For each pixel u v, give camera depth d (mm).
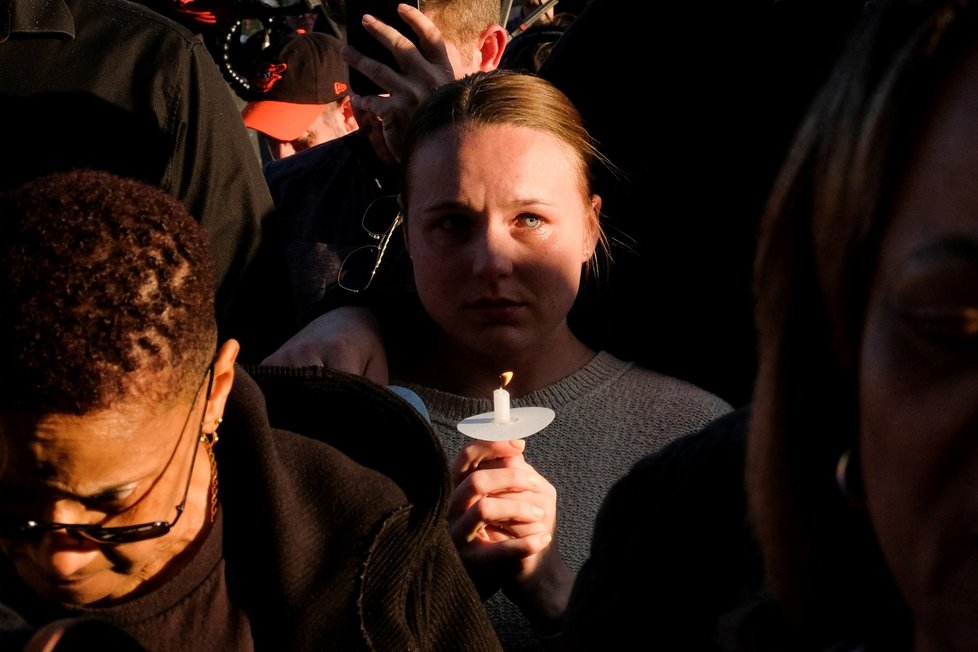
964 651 660
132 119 2459
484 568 1647
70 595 1275
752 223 2104
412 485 1515
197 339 1240
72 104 2438
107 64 2471
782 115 2051
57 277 1146
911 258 652
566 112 1992
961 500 646
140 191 1257
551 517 1677
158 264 1201
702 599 1026
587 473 1956
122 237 1188
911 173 673
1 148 2426
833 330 773
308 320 2559
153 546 1262
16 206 1201
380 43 2453
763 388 855
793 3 2016
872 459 703
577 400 2016
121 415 1157
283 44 4145
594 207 2078
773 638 959
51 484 1174
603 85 2256
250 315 2523
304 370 1555
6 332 1131
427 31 2422
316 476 1469
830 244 740
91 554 1227
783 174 803
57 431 1144
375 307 2109
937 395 651
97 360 1139
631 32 2203
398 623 1362
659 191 2197
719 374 2191
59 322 1134
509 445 1705
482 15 2676
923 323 650
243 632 1368
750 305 2098
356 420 1566
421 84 2381
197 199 2484
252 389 1450
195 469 1334
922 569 675
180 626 1329
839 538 874
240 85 4168
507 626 1857
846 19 1960
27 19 2434
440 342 2072
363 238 2602
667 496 1066
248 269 2520
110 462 1172
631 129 2211
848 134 722
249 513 1415
